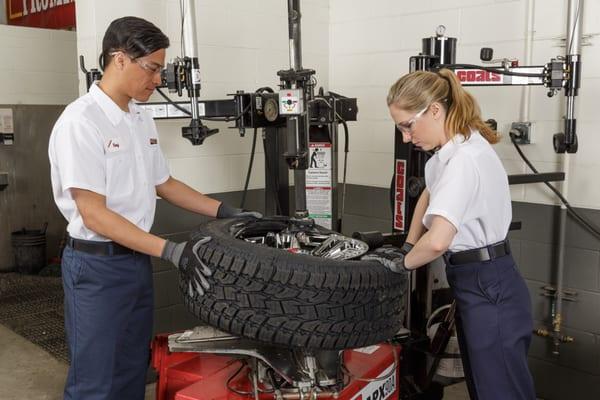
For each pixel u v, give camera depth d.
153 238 1.84
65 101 5.84
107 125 1.99
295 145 2.18
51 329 4.03
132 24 1.93
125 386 2.15
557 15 2.83
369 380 1.92
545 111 2.91
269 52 3.54
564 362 2.96
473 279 1.97
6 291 4.90
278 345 1.62
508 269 1.98
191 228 3.26
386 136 3.63
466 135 1.90
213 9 3.25
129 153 2.05
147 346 2.22
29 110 5.54
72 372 2.06
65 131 1.90
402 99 1.88
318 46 3.82
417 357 2.58
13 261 5.55
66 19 5.83
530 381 2.04
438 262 2.66
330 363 1.83
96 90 2.01
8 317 4.28
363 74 3.72
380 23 3.58
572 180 2.86
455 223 1.78
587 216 2.83
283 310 1.57
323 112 2.52
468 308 2.00
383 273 1.67
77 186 1.88
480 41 3.13
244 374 1.90
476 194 1.86
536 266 3.02
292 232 2.08
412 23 3.43
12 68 5.48
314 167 2.81
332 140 2.77
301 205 2.23
